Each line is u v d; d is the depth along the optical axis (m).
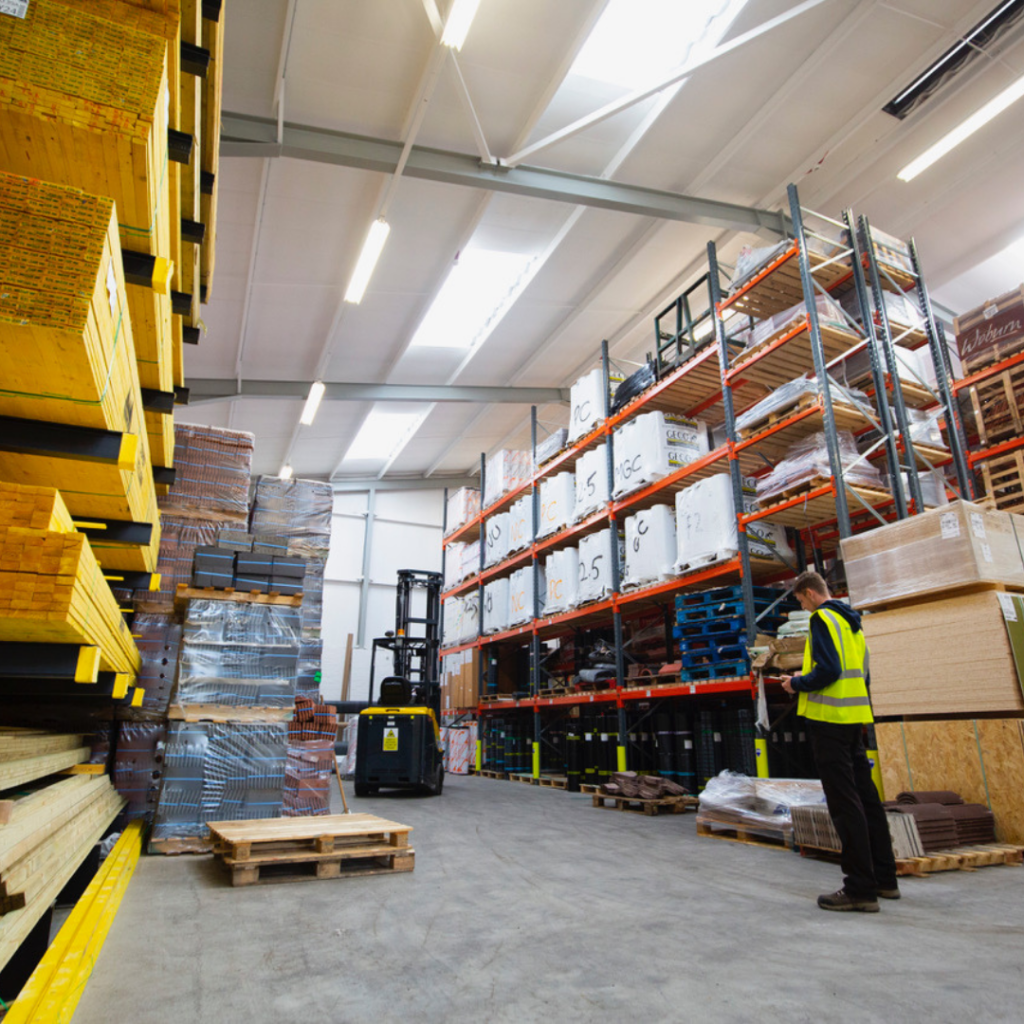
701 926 3.45
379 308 12.69
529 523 13.66
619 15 8.27
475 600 15.98
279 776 6.12
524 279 12.78
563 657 14.05
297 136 8.52
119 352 2.46
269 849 4.83
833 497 7.48
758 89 9.22
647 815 8.05
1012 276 11.93
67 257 1.92
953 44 8.60
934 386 8.95
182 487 6.93
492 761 14.90
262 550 6.87
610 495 11.00
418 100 8.16
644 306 13.73
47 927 2.82
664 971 2.79
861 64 8.91
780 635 7.25
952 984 2.60
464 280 13.00
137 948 3.16
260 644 6.40
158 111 2.44
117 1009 2.46
